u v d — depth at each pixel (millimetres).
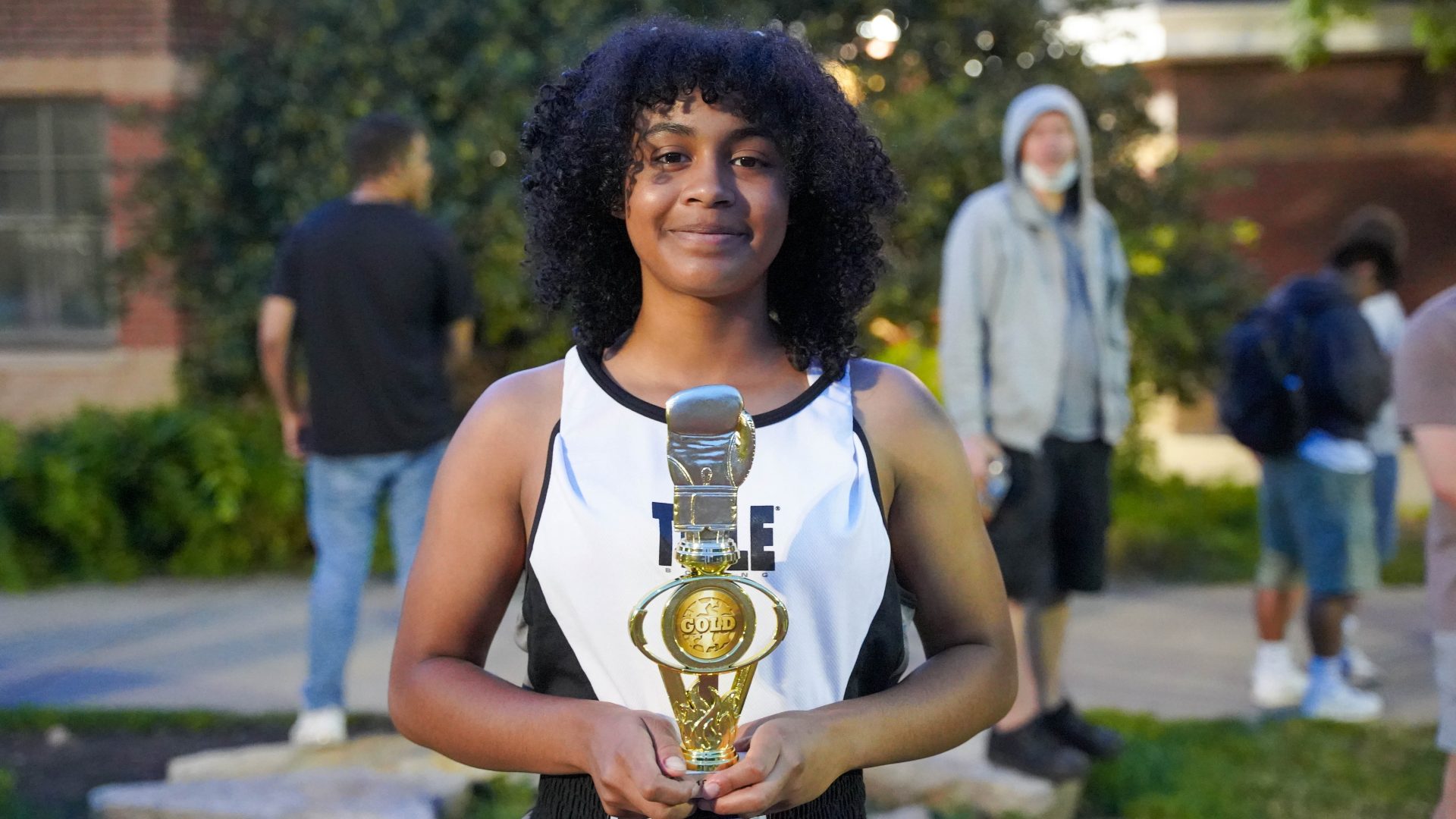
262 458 7762
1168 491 9031
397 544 4703
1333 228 11258
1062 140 4285
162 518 7602
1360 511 4977
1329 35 10781
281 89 8484
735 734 1526
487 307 7965
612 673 1617
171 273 8961
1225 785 4320
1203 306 8281
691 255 1645
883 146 1881
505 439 1719
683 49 1662
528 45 8336
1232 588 7285
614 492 1626
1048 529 4309
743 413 1486
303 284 4625
